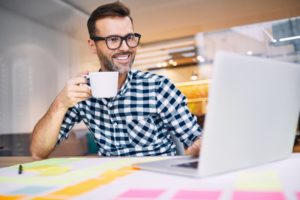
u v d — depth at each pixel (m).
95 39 1.30
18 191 0.55
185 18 4.45
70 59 4.73
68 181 0.62
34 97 3.97
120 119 1.32
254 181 0.56
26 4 3.50
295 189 0.49
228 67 0.53
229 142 0.59
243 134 0.61
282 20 4.70
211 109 0.54
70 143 3.62
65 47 4.63
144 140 1.31
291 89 0.69
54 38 4.40
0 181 0.65
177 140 1.35
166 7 3.98
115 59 1.29
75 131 4.02
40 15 3.87
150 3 3.81
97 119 1.34
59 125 1.19
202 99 5.70
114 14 1.27
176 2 3.82
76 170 0.75
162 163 0.74
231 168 0.61
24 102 3.80
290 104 0.70
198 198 0.47
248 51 5.43
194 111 5.68
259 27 4.98
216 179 0.58
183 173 0.61
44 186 0.59
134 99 1.33
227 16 4.45
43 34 4.19
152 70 6.03
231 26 4.93
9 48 3.61
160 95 1.33
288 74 0.67
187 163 0.72
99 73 0.96
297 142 2.00
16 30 3.73
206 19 4.54
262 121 0.64
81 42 5.00
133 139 1.31
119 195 0.50
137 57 5.95
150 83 1.35
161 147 1.31
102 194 0.51
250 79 0.58
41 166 0.84
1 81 3.48
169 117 1.33
